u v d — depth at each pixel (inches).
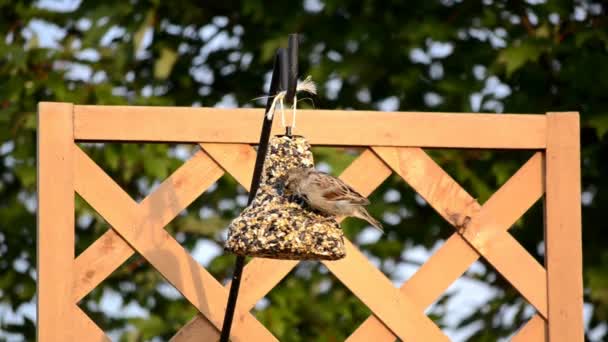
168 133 295.7
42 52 489.1
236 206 520.1
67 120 293.1
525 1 487.2
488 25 494.0
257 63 532.1
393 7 503.5
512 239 300.0
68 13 525.3
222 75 538.3
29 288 501.7
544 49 464.1
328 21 504.1
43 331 286.0
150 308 508.7
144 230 292.7
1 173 521.0
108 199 293.0
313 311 502.6
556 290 299.6
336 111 299.6
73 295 288.8
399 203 502.0
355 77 512.4
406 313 294.5
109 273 290.8
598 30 464.1
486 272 508.4
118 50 509.0
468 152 477.7
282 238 255.1
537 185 304.7
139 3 510.3
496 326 486.6
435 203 300.4
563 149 304.2
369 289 294.7
